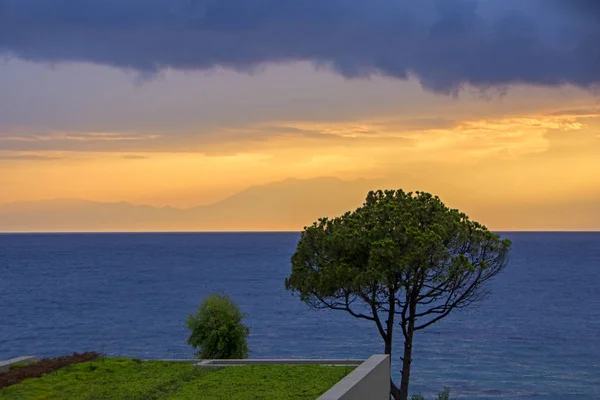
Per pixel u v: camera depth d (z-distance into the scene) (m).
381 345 68.69
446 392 38.34
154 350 65.12
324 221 29.19
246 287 130.50
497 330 79.56
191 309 98.06
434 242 25.91
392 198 29.91
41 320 88.38
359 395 18.25
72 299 112.31
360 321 85.75
